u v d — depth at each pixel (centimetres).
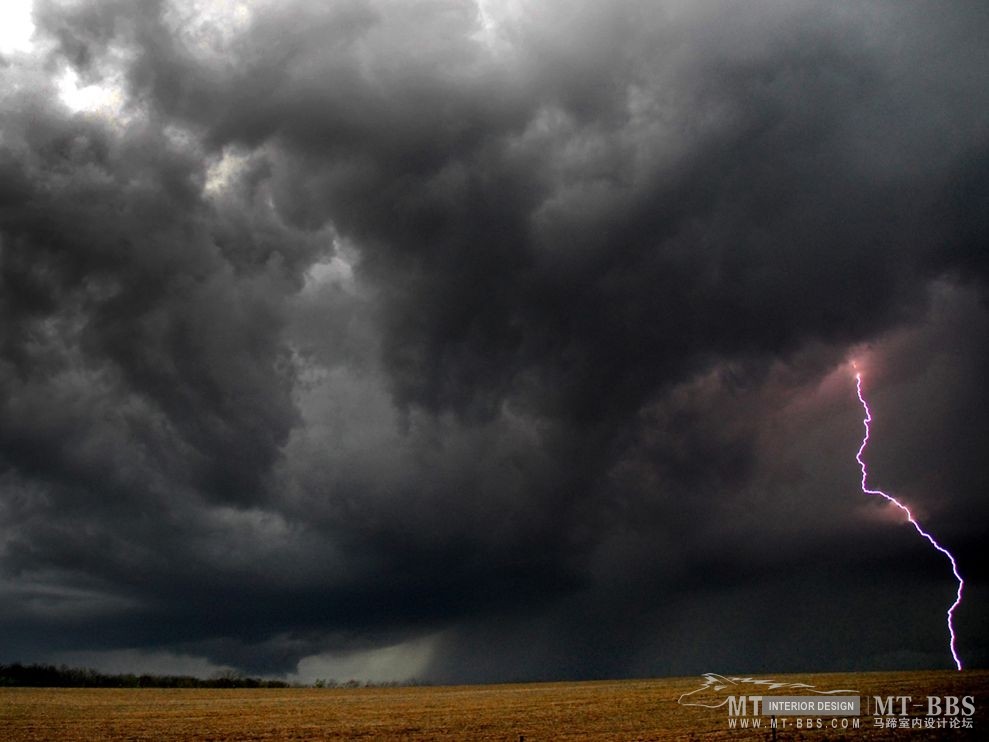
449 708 3956
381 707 4134
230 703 4603
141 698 5084
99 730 3197
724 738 2553
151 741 2873
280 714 3794
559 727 2997
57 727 3306
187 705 4459
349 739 2839
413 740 2772
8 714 3866
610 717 3256
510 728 3014
